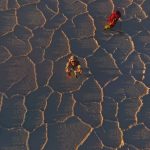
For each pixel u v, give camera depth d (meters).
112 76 18.31
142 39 19.98
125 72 18.48
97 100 17.41
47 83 18.05
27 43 19.80
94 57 19.12
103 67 18.67
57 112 16.95
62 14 21.28
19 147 15.77
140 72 18.50
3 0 21.98
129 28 20.53
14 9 21.58
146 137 16.06
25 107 17.12
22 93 17.62
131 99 17.45
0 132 16.20
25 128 16.39
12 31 20.38
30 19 21.03
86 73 18.39
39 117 16.78
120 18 21.03
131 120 16.67
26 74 18.39
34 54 19.28
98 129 16.36
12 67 18.67
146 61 18.97
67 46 19.64
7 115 16.81
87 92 17.69
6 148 15.73
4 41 19.86
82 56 19.17
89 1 21.98
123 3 21.95
